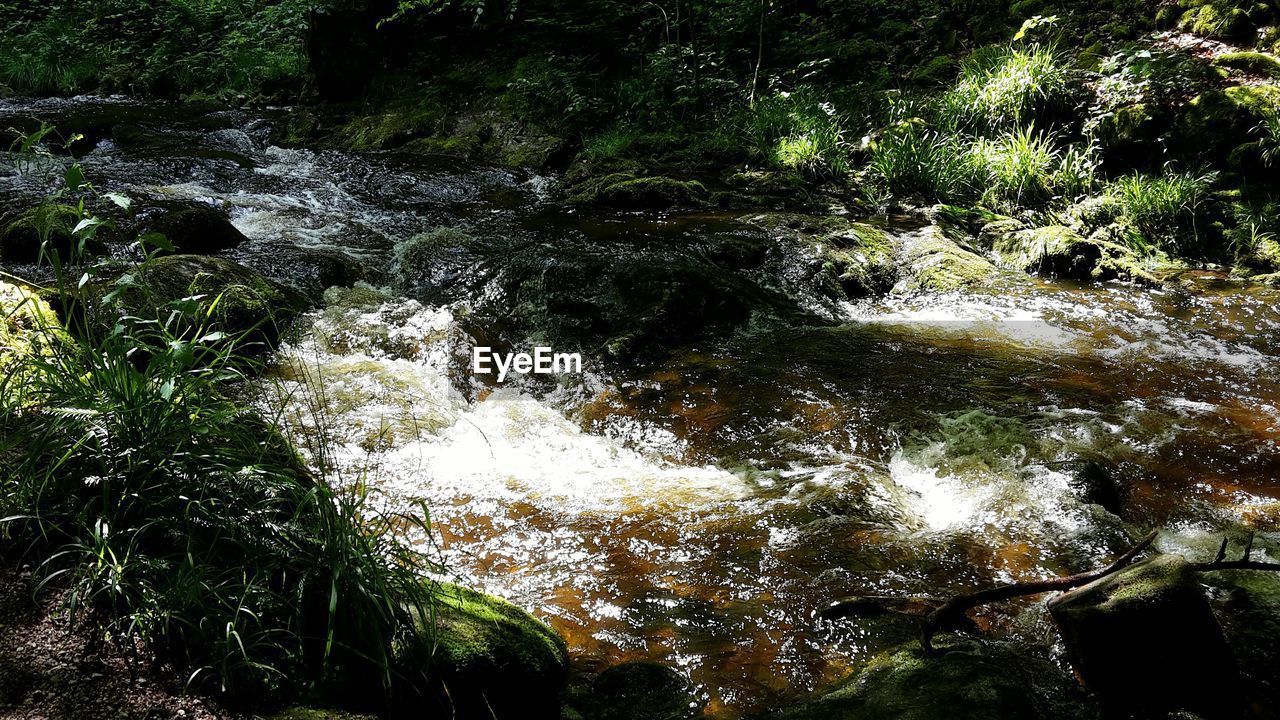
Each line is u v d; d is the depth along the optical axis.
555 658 2.39
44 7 14.33
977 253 6.88
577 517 3.41
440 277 5.98
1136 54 7.94
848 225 6.93
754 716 2.38
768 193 7.98
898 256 6.62
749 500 3.56
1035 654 2.62
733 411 4.43
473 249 6.38
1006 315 5.75
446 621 2.29
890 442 4.11
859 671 2.56
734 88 9.81
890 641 2.70
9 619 2.00
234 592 2.17
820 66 9.89
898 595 2.92
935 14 10.09
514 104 10.14
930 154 7.87
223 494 2.34
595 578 3.03
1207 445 4.06
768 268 6.30
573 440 4.17
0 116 9.91
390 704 2.05
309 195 7.87
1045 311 5.80
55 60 12.83
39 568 2.07
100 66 12.86
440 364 4.87
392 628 2.21
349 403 4.24
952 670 2.41
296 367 4.59
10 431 2.48
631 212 7.55
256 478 2.39
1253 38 8.09
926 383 4.70
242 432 2.60
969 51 9.57
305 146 9.84
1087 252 6.46
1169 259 6.69
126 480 2.27
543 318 5.43
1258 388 4.68
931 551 3.19
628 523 3.38
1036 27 9.11
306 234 6.72
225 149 9.28
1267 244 6.55
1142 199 6.95
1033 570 3.09
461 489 3.60
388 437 3.97
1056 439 4.09
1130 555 2.56
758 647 2.68
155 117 10.36
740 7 10.27
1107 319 5.66
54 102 11.34
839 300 6.10
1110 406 4.45
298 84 11.59
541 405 4.51
